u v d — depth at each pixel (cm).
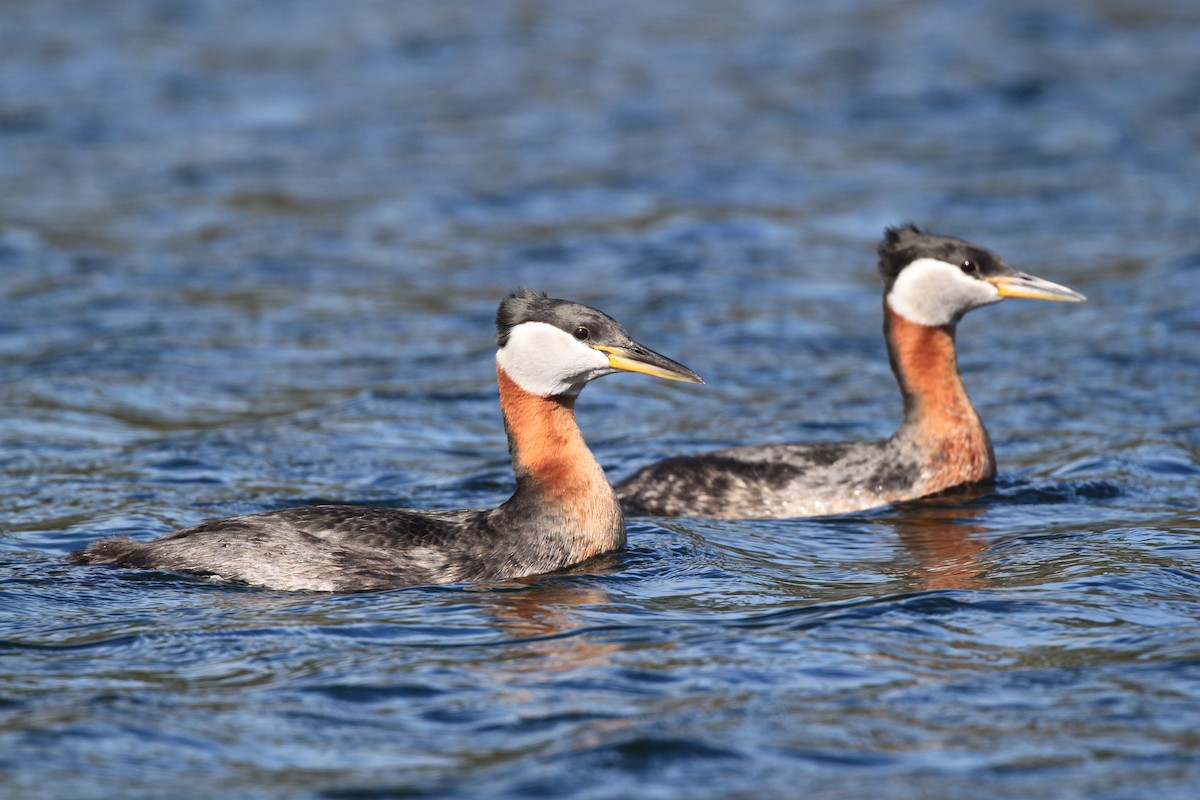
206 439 1750
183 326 2291
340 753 875
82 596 1153
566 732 896
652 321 2323
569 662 1009
